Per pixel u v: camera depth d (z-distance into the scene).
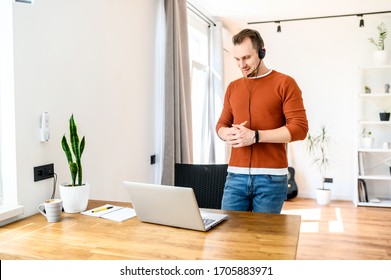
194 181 2.21
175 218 1.43
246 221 1.53
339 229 3.64
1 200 1.69
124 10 2.54
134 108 2.71
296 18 4.82
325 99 5.18
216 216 1.57
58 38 1.91
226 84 5.79
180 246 1.24
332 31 5.10
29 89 1.72
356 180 4.70
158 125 3.10
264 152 1.86
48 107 1.85
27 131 1.72
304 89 5.26
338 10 4.49
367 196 4.74
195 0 3.99
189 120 3.30
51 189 1.88
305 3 4.18
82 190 1.69
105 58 2.33
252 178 1.88
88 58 2.16
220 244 1.26
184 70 3.26
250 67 1.88
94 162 2.26
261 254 1.16
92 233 1.39
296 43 5.25
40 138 1.79
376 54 4.71
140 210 1.51
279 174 1.86
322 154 5.20
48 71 1.84
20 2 1.66
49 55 1.85
